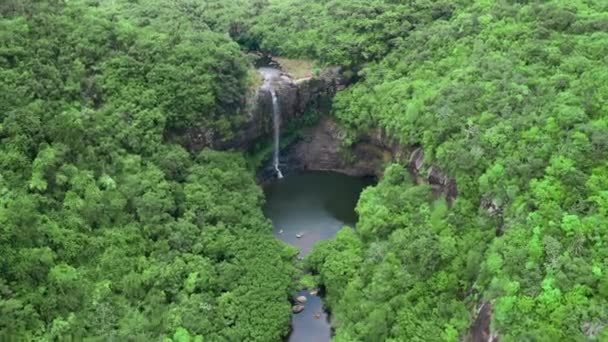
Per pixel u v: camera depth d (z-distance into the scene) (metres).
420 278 45.31
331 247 55.03
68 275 41.81
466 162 48.53
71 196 46.78
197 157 61.44
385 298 45.22
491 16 66.50
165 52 62.94
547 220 39.22
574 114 45.34
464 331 40.84
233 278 49.62
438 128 54.03
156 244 48.78
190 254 49.38
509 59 57.69
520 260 38.03
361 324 44.06
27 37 55.47
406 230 49.53
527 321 35.03
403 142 60.00
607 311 33.44
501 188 44.41
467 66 60.19
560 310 34.34
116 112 55.97
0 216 41.00
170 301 45.69
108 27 62.19
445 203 51.03
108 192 49.38
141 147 55.72
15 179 45.00
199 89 61.75
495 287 38.09
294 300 52.09
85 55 58.78
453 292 43.94
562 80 50.84
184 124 60.94
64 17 60.50
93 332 40.69
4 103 48.97
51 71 53.94
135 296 44.59
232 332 44.59
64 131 49.44
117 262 45.28
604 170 40.78
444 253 45.19
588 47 55.16
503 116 50.47
